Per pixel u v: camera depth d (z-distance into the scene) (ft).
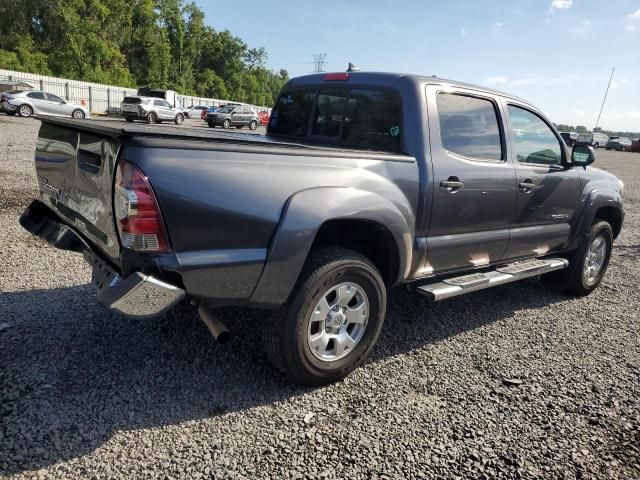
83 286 14.70
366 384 10.84
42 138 11.53
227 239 8.73
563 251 16.74
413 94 11.80
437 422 9.64
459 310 15.64
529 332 14.34
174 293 8.34
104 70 181.06
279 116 15.40
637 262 23.40
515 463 8.66
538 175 14.80
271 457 8.32
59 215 11.09
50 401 9.25
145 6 212.43
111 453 8.11
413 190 11.41
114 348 11.34
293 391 10.31
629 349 13.60
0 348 10.89
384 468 8.29
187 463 8.04
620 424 10.02
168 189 8.05
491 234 13.76
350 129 13.05
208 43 285.02
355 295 10.73
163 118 102.63
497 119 13.93
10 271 15.49
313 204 9.44
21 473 7.54
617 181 19.08
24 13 166.40
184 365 10.90
